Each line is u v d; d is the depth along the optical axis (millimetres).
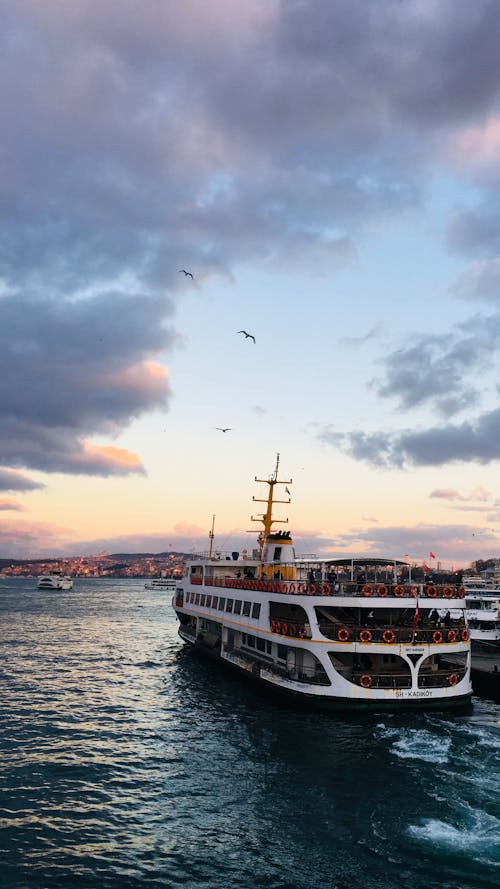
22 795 29469
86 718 44094
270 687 47812
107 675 61844
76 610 163125
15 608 167250
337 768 32219
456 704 42219
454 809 27281
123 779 31547
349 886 21375
